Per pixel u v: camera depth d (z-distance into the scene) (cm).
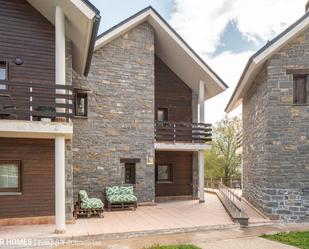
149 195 1434
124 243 820
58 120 907
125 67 1427
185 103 1703
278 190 1123
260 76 1264
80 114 1352
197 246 785
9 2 984
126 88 1423
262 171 1206
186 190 1691
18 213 956
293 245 796
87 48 1017
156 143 1454
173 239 862
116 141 1391
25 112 855
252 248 771
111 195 1299
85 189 1324
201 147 1512
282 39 1102
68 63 1036
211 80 1503
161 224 998
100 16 863
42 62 996
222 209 1312
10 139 962
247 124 1598
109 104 1389
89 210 1112
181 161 1697
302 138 1130
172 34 1433
